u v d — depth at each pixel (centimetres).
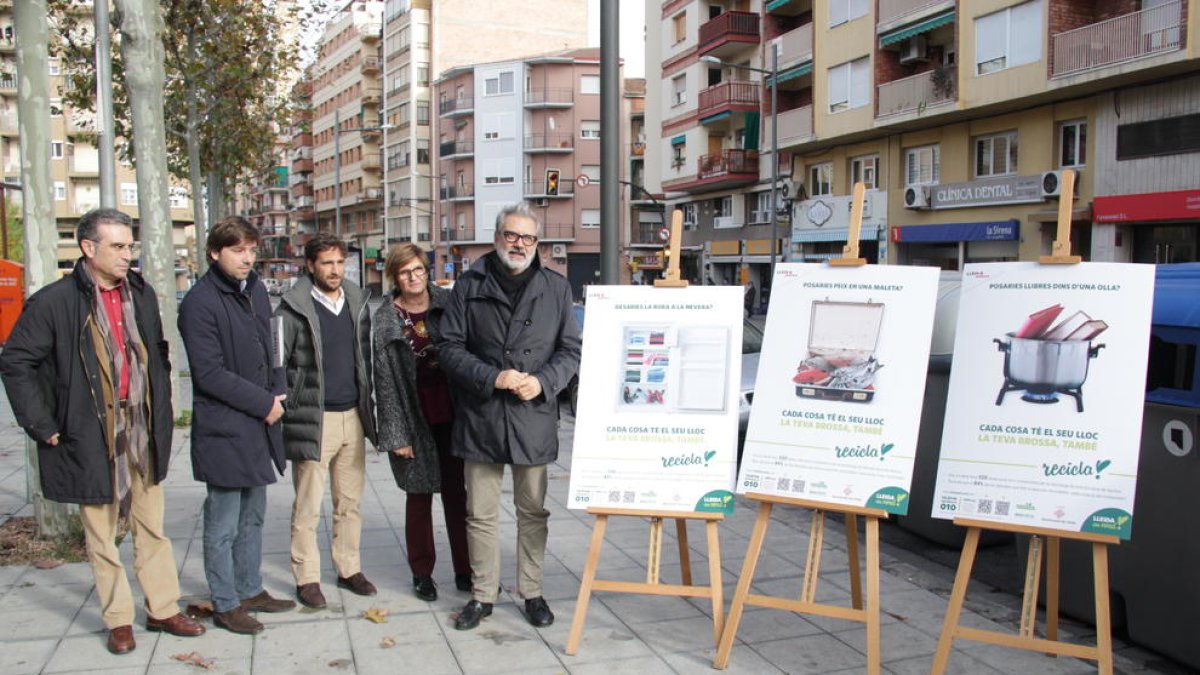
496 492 476
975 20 2380
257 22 2041
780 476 434
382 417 506
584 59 6519
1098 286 403
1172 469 428
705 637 468
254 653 438
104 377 421
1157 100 2020
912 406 421
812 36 3144
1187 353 429
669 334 467
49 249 636
